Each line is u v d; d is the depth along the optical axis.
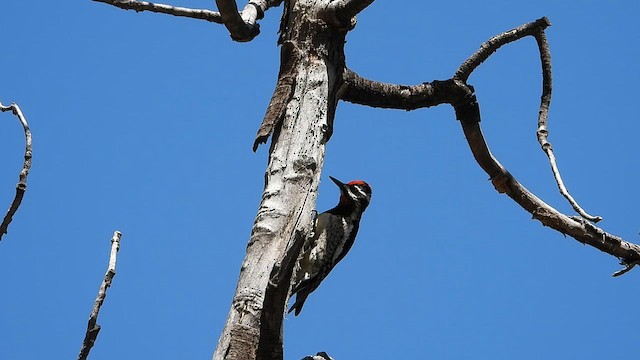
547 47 12.82
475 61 12.41
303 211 9.23
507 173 12.86
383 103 11.84
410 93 11.98
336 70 10.43
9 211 8.80
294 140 9.68
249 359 7.84
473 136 12.59
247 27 11.20
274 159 9.55
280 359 7.90
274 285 7.59
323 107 10.04
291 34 10.50
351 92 11.49
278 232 8.98
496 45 12.52
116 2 11.29
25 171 8.93
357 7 10.20
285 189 9.30
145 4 11.34
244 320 8.11
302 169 9.48
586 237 12.90
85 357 7.48
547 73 12.76
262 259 8.74
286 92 10.02
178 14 11.42
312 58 10.33
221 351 7.98
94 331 7.55
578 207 11.19
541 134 12.38
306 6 10.58
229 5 10.65
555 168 11.85
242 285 8.48
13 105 9.27
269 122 9.76
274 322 7.72
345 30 10.59
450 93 12.22
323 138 9.88
